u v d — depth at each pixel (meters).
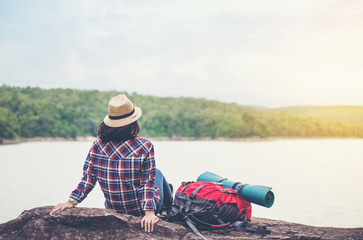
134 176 2.77
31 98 171.25
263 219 3.76
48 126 150.00
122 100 2.73
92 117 164.75
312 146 127.81
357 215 15.14
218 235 2.93
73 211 2.80
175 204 3.25
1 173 33.00
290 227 3.31
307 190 23.89
